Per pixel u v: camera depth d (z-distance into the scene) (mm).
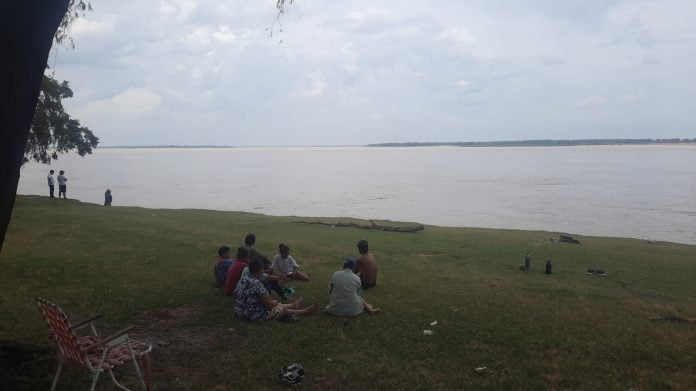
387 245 18719
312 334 7848
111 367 5191
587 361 7043
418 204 45438
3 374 5797
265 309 8508
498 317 9078
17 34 4973
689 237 28375
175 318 8539
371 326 8328
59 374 5719
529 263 15109
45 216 21000
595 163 141875
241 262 9883
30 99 5215
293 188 64438
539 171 103562
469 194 55469
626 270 15641
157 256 13977
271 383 6113
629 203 46188
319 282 11828
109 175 93875
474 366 6789
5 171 5070
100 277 11328
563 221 34781
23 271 11430
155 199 49750
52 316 5215
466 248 18594
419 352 7230
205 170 115062
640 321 9258
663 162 144000
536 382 6301
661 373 6707
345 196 53406
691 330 8789
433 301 10148
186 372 6363
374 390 6008
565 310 9852
